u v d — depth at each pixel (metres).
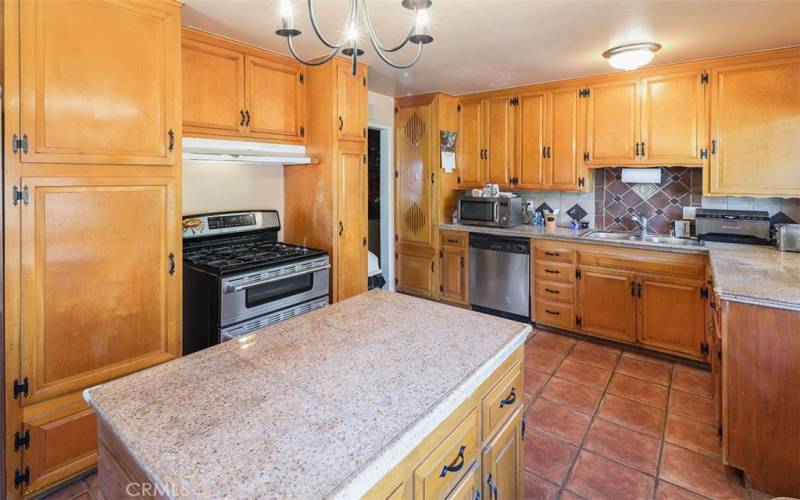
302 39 2.68
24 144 1.69
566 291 3.74
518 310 4.05
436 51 2.97
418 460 1.00
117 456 0.99
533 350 3.49
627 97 3.53
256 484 0.78
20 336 1.74
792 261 2.54
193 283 2.56
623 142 3.56
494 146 4.31
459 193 4.75
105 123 1.90
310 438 0.91
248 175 3.23
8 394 1.74
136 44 1.98
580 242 3.63
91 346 1.93
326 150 3.12
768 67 2.96
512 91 4.14
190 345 2.62
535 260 3.91
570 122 3.82
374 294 2.04
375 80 3.82
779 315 1.84
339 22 2.40
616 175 3.96
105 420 1.00
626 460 2.14
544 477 2.02
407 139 4.62
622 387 2.87
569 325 3.75
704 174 3.23
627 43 2.81
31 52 1.69
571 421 2.48
